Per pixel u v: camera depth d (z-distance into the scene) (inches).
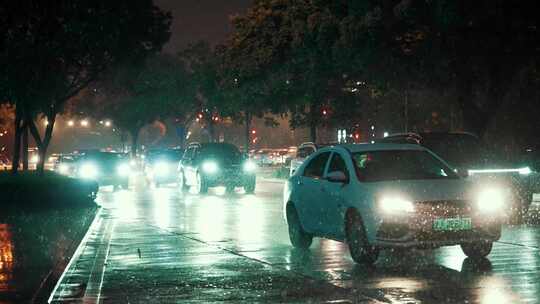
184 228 981.2
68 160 2753.4
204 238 863.7
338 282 563.8
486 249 657.0
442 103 2682.1
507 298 493.4
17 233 895.7
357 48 1560.0
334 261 669.9
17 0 1448.1
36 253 727.7
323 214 700.0
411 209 613.6
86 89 2527.1
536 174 1010.1
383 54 1551.4
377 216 621.6
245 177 1760.6
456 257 676.1
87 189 1376.7
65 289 556.7
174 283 573.0
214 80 3193.9
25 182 1370.6
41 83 1552.7
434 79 1590.8
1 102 1578.5
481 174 958.4
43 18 1530.5
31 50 1491.1
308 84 2030.0
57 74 1603.1
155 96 3843.5
